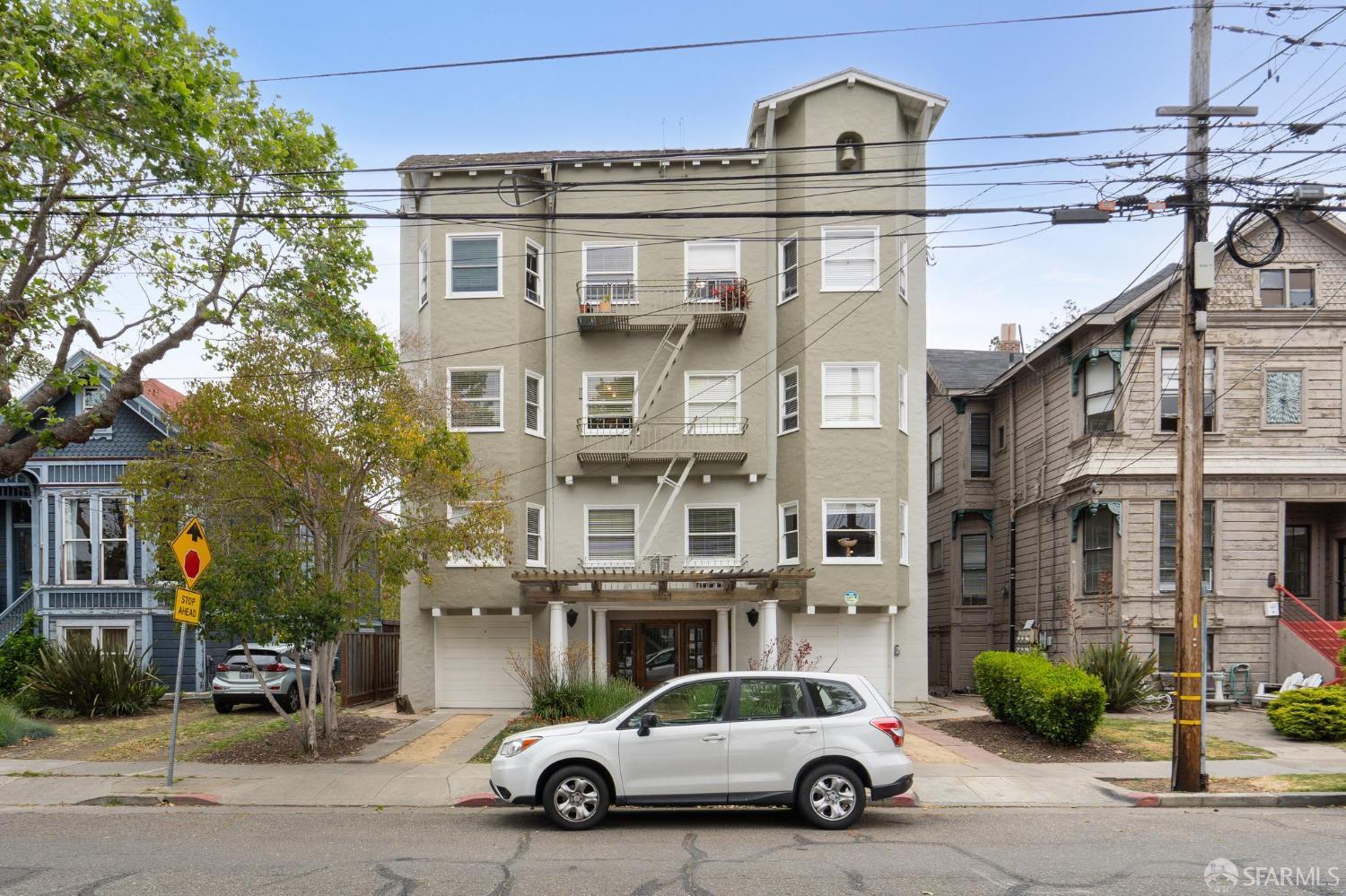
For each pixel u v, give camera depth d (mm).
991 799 12930
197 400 15211
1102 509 24000
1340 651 19828
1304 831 10836
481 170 22656
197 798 12945
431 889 8359
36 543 25672
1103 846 10055
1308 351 23703
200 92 12977
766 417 23328
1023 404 28531
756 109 23516
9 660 23422
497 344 22594
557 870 9008
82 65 12492
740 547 23234
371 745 17062
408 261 24203
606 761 10914
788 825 11211
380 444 15703
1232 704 21609
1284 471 23266
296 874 8891
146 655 25203
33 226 13922
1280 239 13516
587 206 23516
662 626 23234
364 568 18062
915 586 23594
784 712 11203
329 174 14203
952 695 27594
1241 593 23156
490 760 15750
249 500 16156
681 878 8711
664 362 23344
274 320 15547
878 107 23297
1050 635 26141
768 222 23562
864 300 22984
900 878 8703
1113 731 18047
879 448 22656
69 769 15039
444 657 22938
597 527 23328
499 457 22312
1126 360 23891
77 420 14391
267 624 15000
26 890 8328
